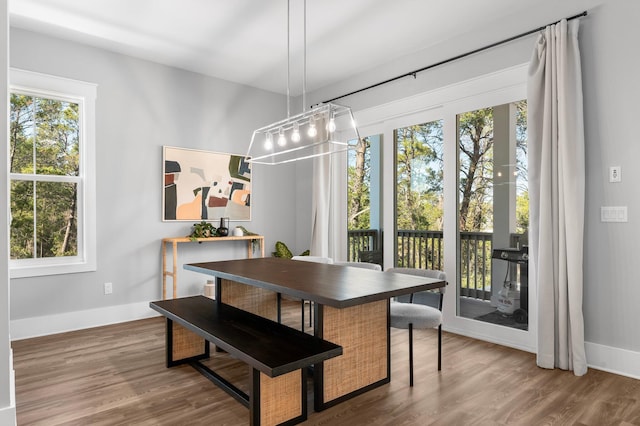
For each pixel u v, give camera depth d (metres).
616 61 2.80
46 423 2.13
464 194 3.78
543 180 2.98
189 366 2.96
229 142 5.04
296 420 2.16
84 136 3.95
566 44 2.92
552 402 2.38
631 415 2.23
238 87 5.12
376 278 2.66
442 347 3.40
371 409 2.31
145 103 4.34
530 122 3.09
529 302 3.30
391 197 4.48
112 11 3.32
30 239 3.71
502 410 2.28
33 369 2.88
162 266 4.47
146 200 4.35
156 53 4.18
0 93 1.96
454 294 3.85
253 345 2.14
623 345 2.79
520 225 3.38
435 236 4.05
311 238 5.27
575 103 2.87
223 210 4.95
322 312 2.34
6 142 1.97
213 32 3.70
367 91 4.67
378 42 3.91
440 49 3.91
